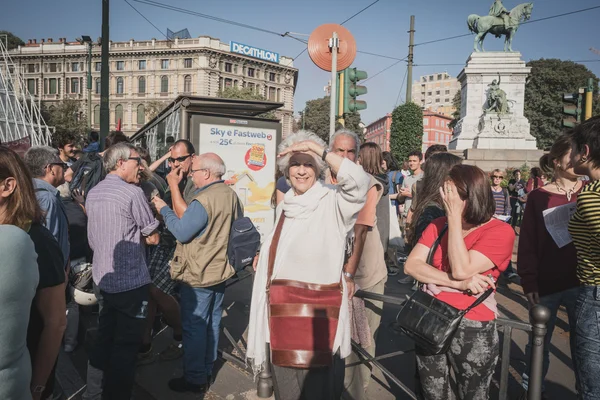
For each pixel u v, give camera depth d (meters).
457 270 2.11
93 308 4.96
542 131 45.28
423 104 161.88
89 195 3.04
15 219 1.70
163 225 4.00
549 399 3.35
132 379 3.01
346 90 7.15
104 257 2.96
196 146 5.25
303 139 2.43
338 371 2.44
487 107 24.17
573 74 44.09
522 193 12.91
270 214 5.73
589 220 2.09
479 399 2.21
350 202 2.17
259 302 2.36
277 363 2.17
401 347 4.39
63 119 44.62
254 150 5.57
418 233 2.80
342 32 6.54
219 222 3.29
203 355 3.38
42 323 1.80
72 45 71.38
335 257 2.24
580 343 2.19
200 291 3.32
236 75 69.75
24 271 1.47
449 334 2.07
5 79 28.44
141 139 11.23
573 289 2.89
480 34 24.97
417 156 7.19
